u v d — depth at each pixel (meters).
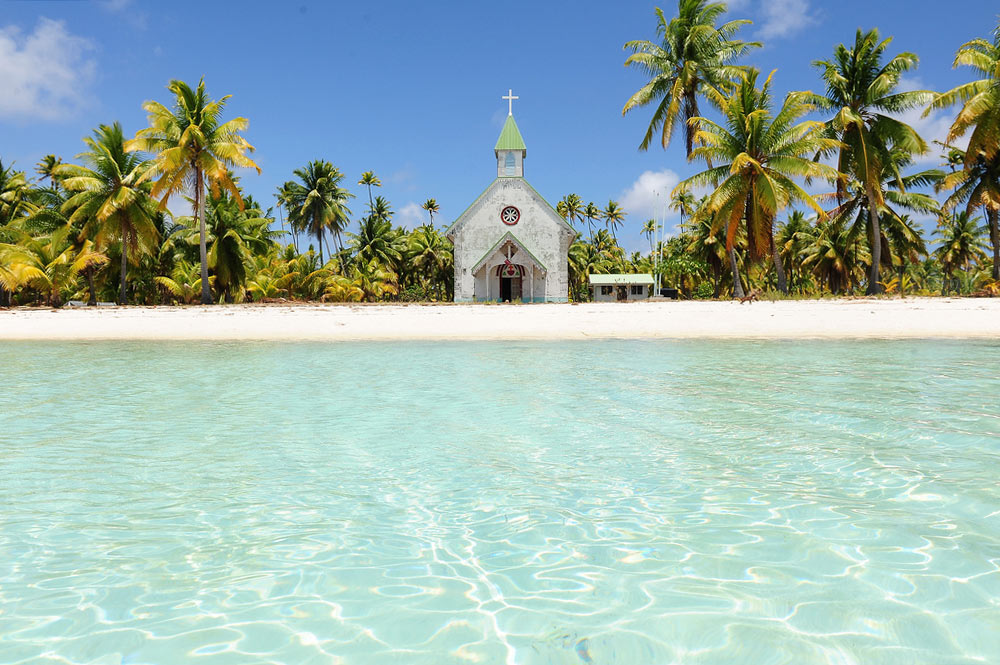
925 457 4.71
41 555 3.12
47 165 48.94
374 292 50.00
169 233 41.94
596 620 2.49
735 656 2.22
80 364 11.21
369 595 2.73
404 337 16.75
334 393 7.92
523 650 2.27
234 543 3.27
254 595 2.72
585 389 8.05
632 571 2.92
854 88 31.36
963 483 4.07
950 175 32.28
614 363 10.84
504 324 18.67
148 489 4.14
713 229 31.88
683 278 70.75
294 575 2.92
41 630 2.43
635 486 4.14
